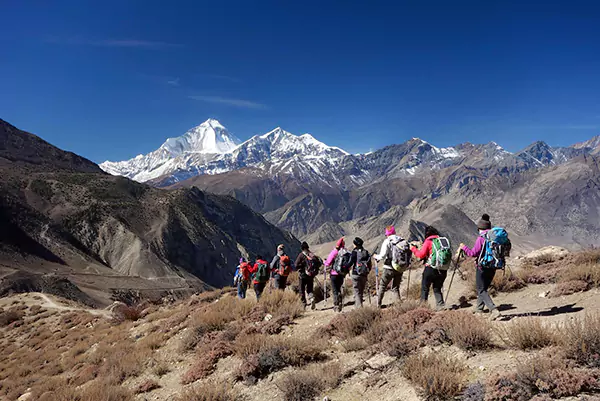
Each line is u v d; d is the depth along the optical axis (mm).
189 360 10992
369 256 10734
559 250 15000
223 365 9344
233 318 12820
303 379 6902
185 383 9242
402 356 6852
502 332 6871
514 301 9789
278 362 8086
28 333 32281
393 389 6047
